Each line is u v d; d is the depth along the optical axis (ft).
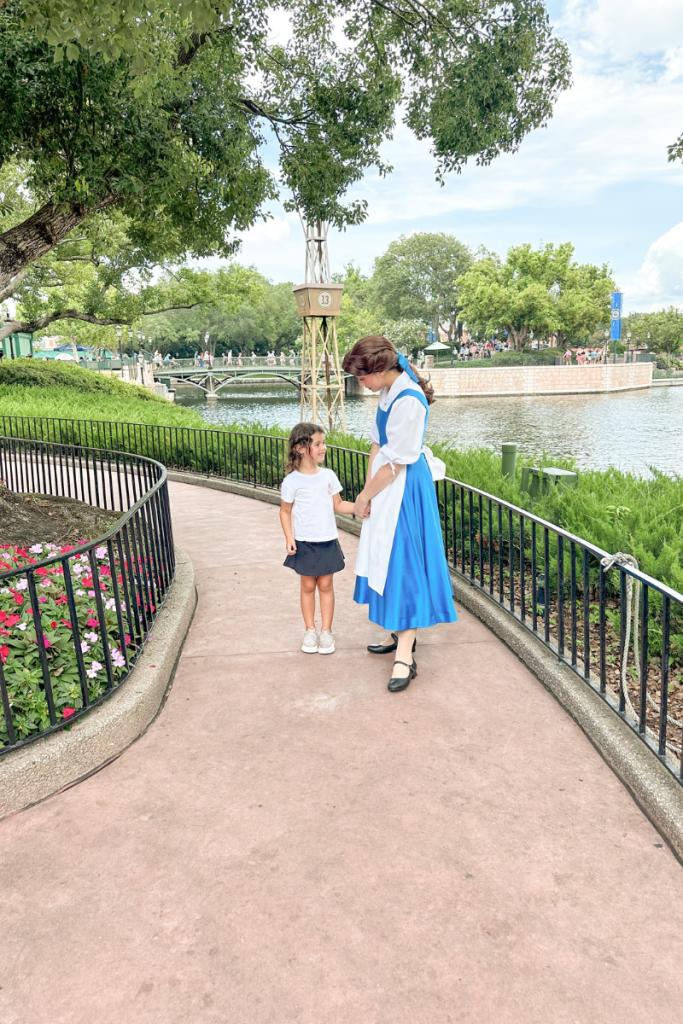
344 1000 6.24
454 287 267.18
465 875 7.82
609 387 208.44
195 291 107.86
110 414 58.95
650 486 22.38
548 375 205.16
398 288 268.82
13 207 85.40
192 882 7.80
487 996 6.26
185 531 26.48
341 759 10.27
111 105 36.06
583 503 18.86
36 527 20.93
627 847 8.26
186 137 41.81
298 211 53.42
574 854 8.15
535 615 13.87
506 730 11.03
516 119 45.93
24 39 33.32
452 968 6.57
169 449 43.14
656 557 16.44
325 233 66.80
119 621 12.25
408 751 10.45
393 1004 6.19
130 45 20.86
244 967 6.63
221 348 338.54
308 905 7.40
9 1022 6.11
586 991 6.30
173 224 50.65
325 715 11.64
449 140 45.39
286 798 9.34
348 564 21.12
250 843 8.45
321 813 9.00
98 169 39.32
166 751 10.64
